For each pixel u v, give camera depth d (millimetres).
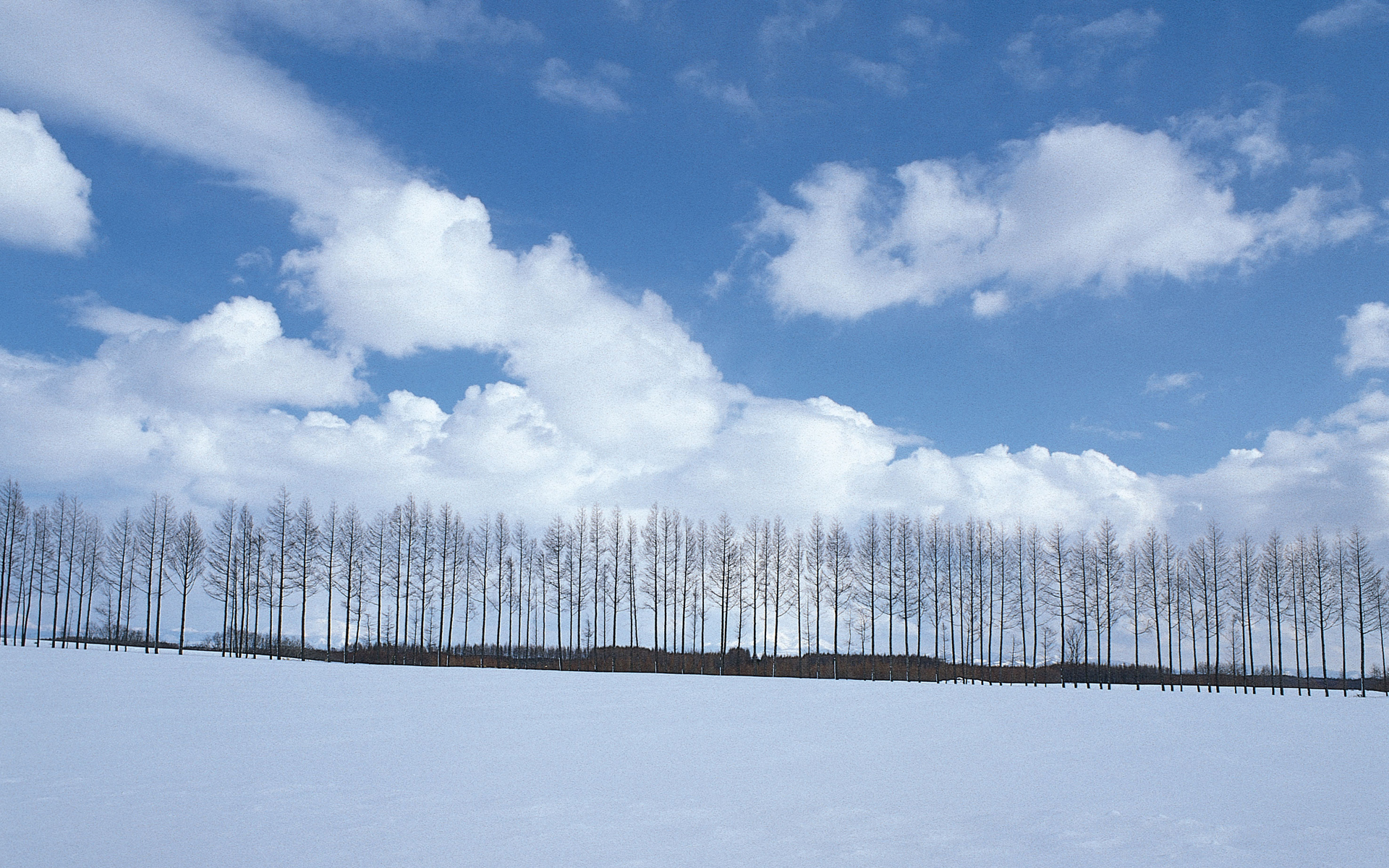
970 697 31625
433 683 31406
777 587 60375
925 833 8703
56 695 21969
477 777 11672
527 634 64625
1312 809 10227
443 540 60656
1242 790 11586
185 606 56094
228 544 56688
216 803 9750
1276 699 37625
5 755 12977
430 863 7426
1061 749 15719
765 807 9906
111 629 57281
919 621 57625
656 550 62062
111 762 12406
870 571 58062
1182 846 8320
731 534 60938
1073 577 55531
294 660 53250
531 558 64250
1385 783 12297
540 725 18219
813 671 61594
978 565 58656
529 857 7629
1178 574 55844
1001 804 10305
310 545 54531
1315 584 52250
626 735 16766
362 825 8805
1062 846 8234
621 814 9469
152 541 56844
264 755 13227
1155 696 38156
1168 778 12477
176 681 27891
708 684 36656
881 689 37031
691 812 9625
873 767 13148
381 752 13820
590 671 56219
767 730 18188
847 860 7668
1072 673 59344
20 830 8469
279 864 7383
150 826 8648
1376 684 57375
